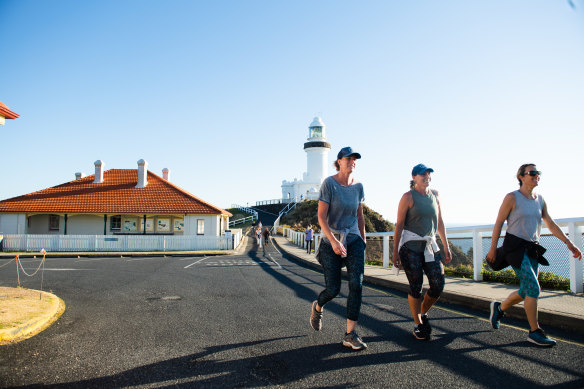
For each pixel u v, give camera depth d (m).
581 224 6.34
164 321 5.78
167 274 12.00
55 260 18.95
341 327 5.30
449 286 7.54
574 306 5.39
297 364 3.87
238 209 67.12
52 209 31.56
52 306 6.52
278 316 6.01
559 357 3.91
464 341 4.52
